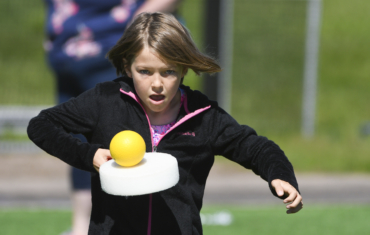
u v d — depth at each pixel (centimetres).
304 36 4084
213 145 852
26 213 1961
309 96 3550
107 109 841
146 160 763
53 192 2230
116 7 1324
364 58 5191
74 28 1327
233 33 4178
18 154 2886
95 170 782
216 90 3369
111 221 814
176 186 819
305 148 3077
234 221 1892
